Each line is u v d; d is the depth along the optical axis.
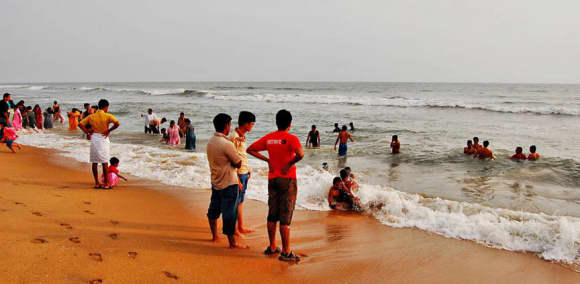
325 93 61.47
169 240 4.14
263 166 9.95
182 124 16.61
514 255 4.27
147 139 16.09
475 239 4.77
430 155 12.01
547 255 4.23
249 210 6.02
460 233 4.97
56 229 4.04
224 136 3.99
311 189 7.04
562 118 23.44
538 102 37.47
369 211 6.14
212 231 4.23
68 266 3.12
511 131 17.67
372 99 40.16
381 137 16.09
